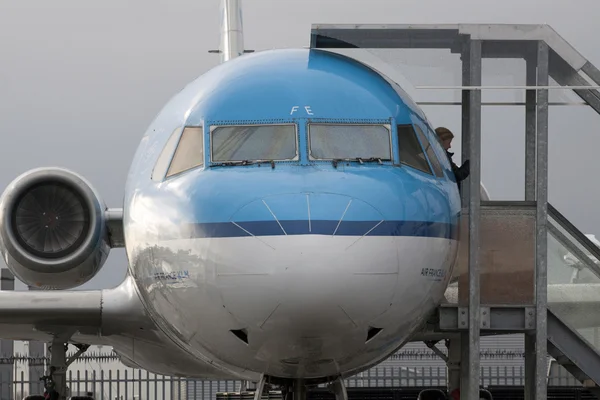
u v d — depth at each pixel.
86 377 95.19
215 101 40.78
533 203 44.06
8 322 52.88
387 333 37.25
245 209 36.28
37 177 56.41
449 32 44.38
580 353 44.56
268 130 39.56
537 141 44.47
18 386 105.31
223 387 117.62
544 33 44.50
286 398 42.06
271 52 43.59
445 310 43.31
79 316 52.34
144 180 41.66
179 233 37.81
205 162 39.09
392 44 44.34
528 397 44.88
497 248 43.84
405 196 37.88
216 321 36.84
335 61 42.78
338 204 36.16
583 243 48.03
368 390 76.62
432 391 60.75
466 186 44.81
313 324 35.22
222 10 69.31
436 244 38.78
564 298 47.47
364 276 35.25
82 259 56.19
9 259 56.41
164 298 39.22
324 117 39.81
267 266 35.09
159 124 43.53
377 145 39.59
